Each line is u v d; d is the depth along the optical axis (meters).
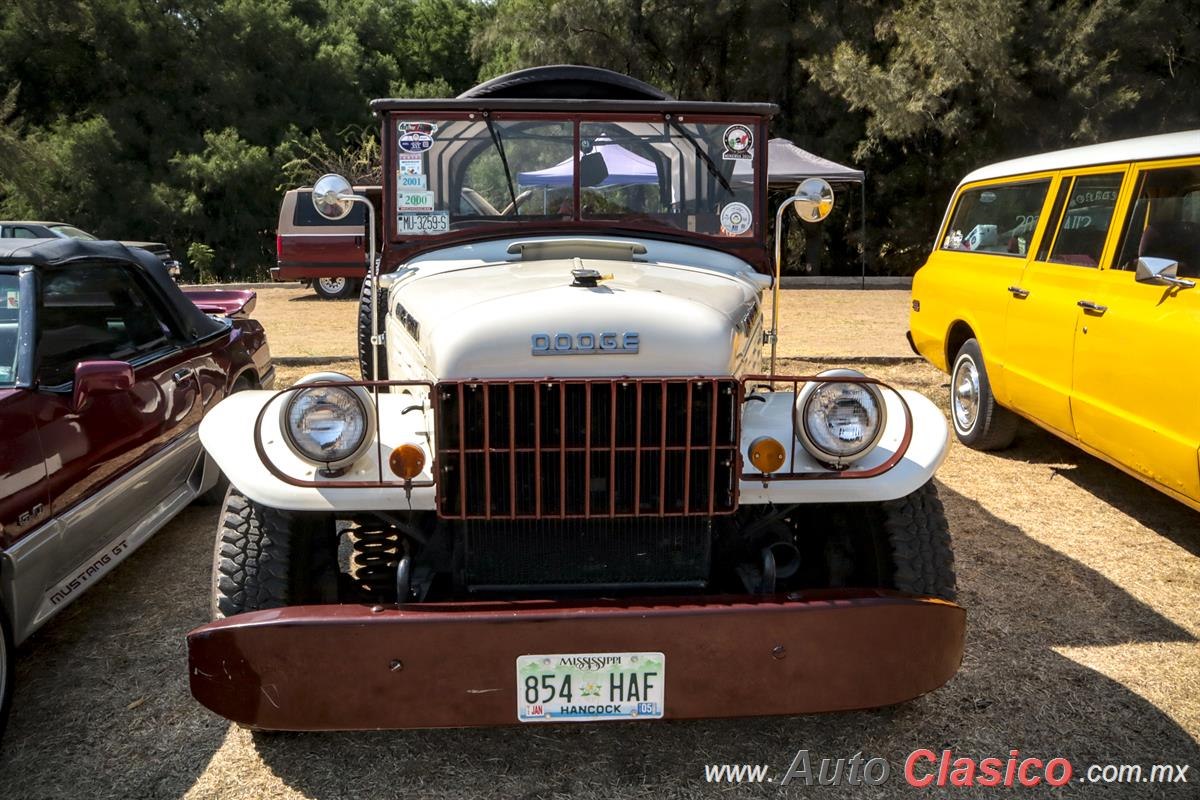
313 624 2.54
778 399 3.28
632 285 3.12
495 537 2.85
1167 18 19.05
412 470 2.69
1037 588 4.32
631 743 3.18
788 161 16.66
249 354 5.68
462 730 3.24
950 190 22.11
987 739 3.17
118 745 3.14
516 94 4.48
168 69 30.16
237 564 2.92
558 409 2.65
